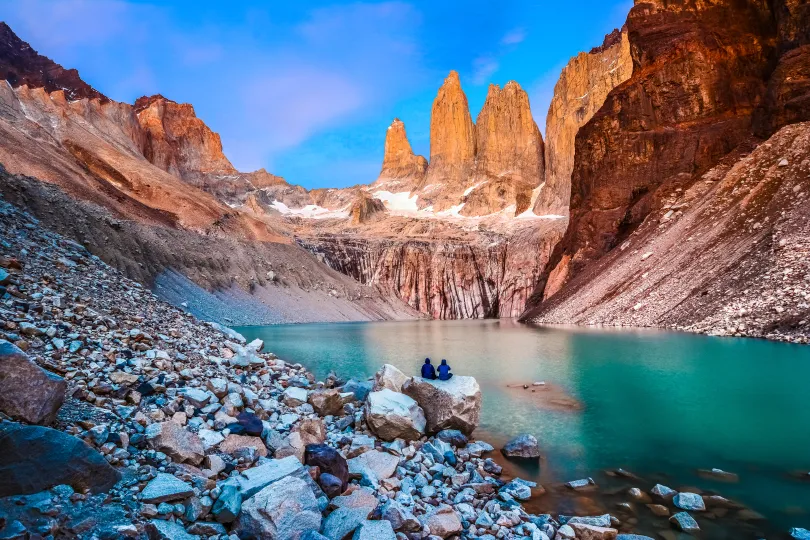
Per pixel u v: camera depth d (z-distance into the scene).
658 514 7.52
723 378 16.53
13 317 9.27
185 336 15.44
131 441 6.58
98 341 10.13
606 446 10.87
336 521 6.07
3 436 4.86
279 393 12.91
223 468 6.90
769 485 8.40
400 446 10.27
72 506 4.87
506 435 12.08
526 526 6.99
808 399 13.62
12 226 17.30
